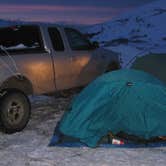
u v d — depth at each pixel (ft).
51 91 21.09
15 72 18.57
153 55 23.62
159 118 16.65
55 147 16.05
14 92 17.79
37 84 19.97
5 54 18.47
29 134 17.80
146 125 16.57
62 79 21.70
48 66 20.54
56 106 23.20
